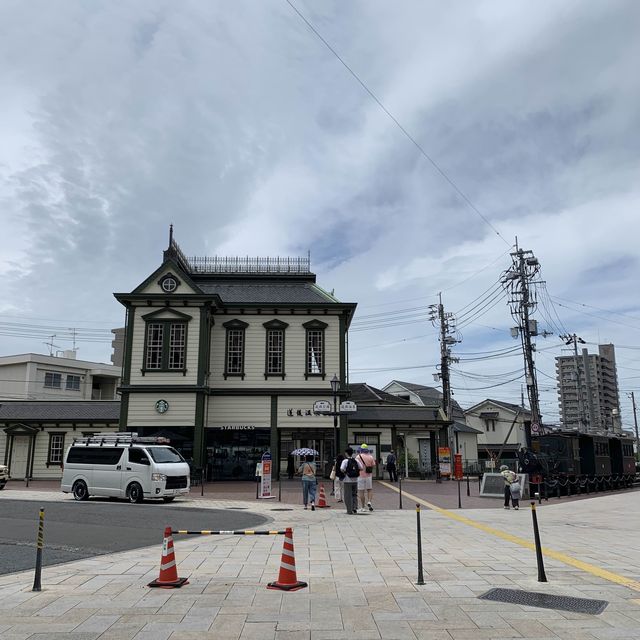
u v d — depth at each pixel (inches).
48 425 1435.8
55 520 645.3
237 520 641.0
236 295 1387.8
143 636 243.4
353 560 411.5
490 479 965.8
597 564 398.9
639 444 3053.6
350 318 1414.9
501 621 263.7
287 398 1305.4
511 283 1441.9
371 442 1450.5
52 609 283.6
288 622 263.1
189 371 1242.6
